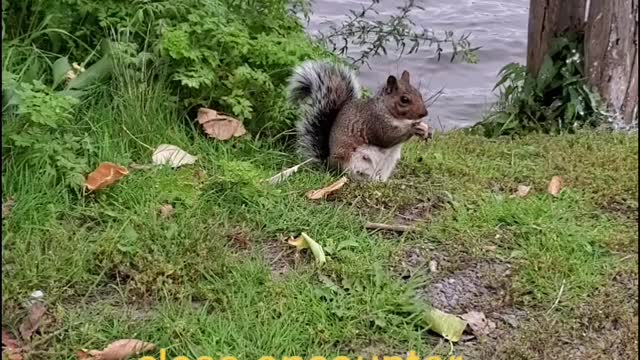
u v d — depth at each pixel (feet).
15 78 9.63
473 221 9.81
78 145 9.66
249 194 9.72
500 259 9.45
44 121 9.37
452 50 14.66
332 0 15.89
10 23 10.37
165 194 9.59
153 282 8.87
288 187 9.98
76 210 9.37
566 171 10.71
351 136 10.20
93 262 8.97
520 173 10.67
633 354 8.73
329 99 10.41
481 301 9.09
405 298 8.93
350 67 11.58
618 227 9.91
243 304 8.80
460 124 13.07
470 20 15.79
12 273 8.80
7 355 8.34
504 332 8.86
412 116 10.06
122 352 8.40
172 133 10.18
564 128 12.07
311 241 9.29
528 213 9.92
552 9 12.36
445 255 9.44
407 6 14.46
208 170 10.00
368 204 9.94
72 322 8.58
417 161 10.71
